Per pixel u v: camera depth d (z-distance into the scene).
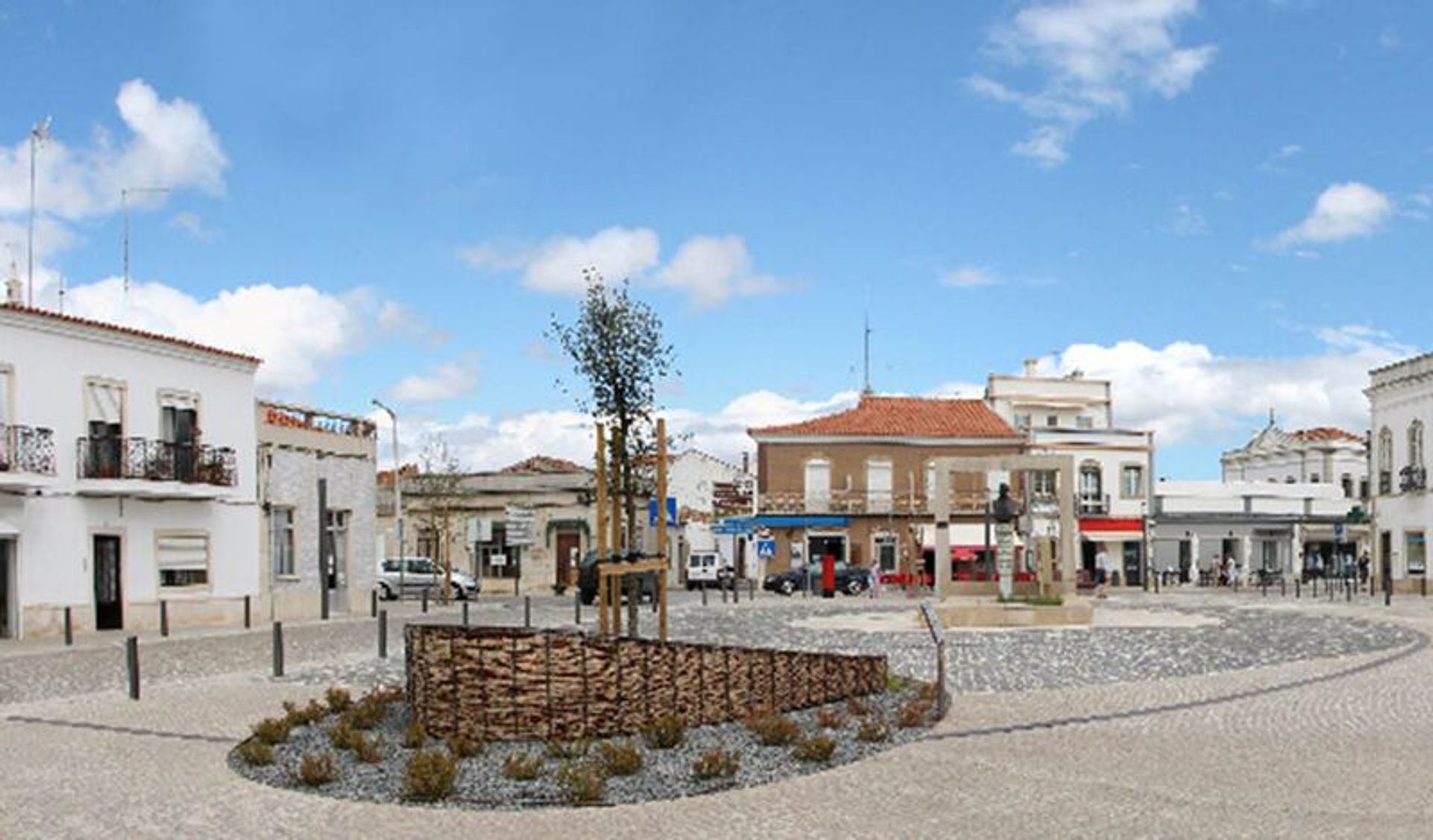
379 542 66.00
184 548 34.31
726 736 13.10
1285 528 70.12
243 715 15.65
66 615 28.16
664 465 20.06
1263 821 9.48
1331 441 80.56
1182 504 68.69
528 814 10.07
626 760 11.37
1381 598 48.38
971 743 12.68
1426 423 51.44
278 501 37.75
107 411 32.16
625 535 34.81
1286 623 30.23
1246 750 12.23
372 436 42.91
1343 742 12.67
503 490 64.56
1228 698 15.84
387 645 26.52
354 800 10.63
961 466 32.41
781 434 64.12
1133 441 66.81
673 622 33.72
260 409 37.34
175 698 17.38
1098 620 31.27
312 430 39.66
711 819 9.81
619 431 23.48
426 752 11.61
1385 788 10.52
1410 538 52.66
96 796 11.00
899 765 11.61
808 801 10.30
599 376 23.58
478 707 12.73
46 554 30.38
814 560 63.53
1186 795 10.30
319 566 39.66
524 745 12.52
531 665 12.77
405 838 9.45
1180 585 66.44
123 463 31.92
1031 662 20.67
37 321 30.27
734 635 28.02
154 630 32.06
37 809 10.56
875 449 64.31
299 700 16.84
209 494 34.19
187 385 34.59
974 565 63.12
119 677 20.77
